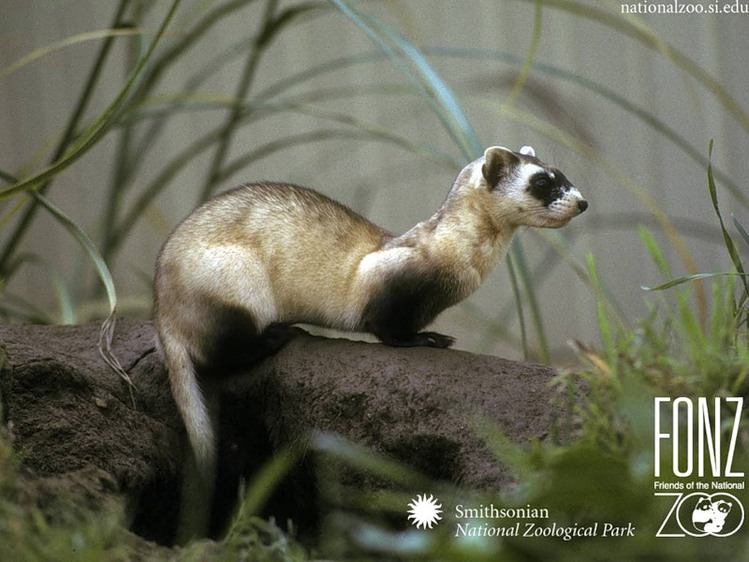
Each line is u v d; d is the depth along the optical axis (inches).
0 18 738.2
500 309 749.9
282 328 328.5
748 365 266.2
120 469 294.2
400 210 768.3
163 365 329.1
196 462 315.3
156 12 721.0
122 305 534.6
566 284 746.2
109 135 748.6
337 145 770.8
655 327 385.1
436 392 294.5
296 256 327.6
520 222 331.3
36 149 748.6
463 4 756.6
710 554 217.3
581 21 747.4
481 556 217.5
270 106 471.5
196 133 764.0
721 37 737.0
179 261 319.3
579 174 728.3
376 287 323.0
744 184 733.9
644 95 746.8
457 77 751.7
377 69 767.1
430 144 762.8
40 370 295.0
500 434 273.1
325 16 766.5
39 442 286.4
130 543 231.3
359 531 283.9
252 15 759.1
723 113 734.5
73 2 747.4
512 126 731.4
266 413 323.3
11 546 209.0
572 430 271.3
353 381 305.1
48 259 744.3
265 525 254.2
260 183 340.8
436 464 289.7
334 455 300.7
